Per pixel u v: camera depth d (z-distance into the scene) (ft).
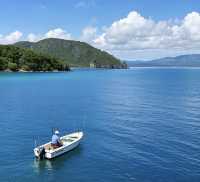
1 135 169.78
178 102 311.88
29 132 177.68
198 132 177.06
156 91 433.89
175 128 187.93
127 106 283.38
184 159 129.80
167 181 108.27
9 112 242.78
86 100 324.60
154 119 217.77
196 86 529.45
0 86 476.95
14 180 109.50
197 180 109.09
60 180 109.91
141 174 114.52
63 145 137.69
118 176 112.98
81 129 186.70
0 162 126.11
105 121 211.00
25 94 369.91
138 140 159.74
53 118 220.43
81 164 124.98
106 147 147.54
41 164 124.36
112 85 544.21
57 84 538.47
